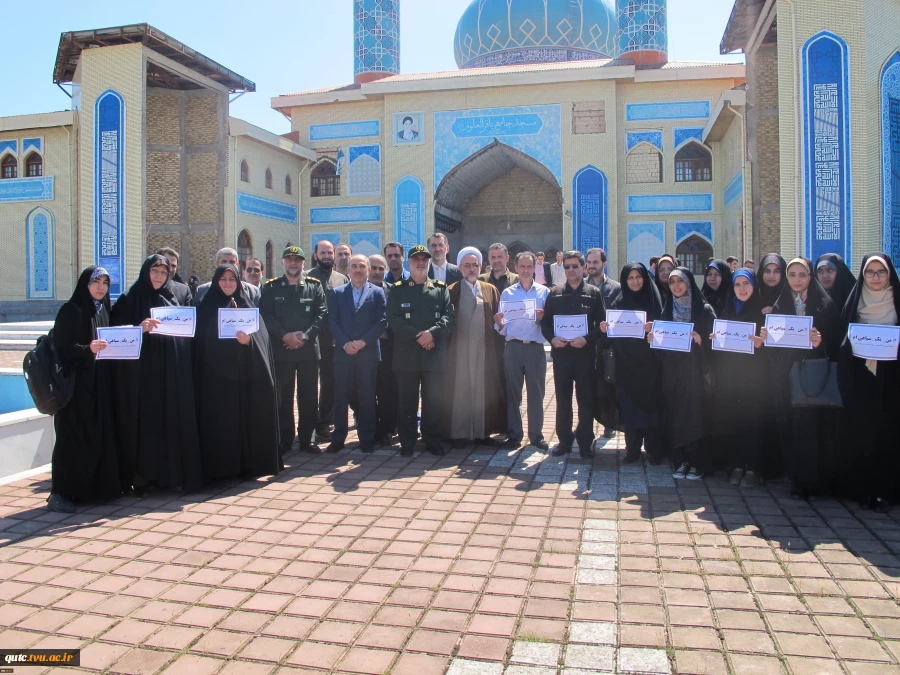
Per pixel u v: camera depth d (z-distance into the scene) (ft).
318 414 18.02
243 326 13.73
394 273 18.21
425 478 13.99
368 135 59.93
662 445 15.30
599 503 12.22
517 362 16.37
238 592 8.85
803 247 30.42
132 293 13.34
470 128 56.75
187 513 12.01
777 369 12.47
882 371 11.56
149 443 12.89
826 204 30.14
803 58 30.42
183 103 44.73
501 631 7.79
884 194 30.58
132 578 9.30
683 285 13.65
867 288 11.75
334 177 61.00
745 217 42.09
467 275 16.83
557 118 55.36
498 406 17.10
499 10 68.18
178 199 44.09
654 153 55.26
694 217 54.49
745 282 13.23
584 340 15.12
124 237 41.11
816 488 12.12
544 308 15.92
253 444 14.03
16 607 8.49
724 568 9.34
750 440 13.04
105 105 41.16
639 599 8.50
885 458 11.57
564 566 9.53
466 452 16.28
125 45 40.63
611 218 54.49
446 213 61.21
